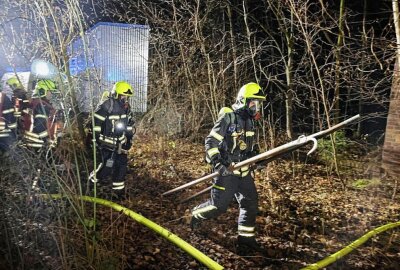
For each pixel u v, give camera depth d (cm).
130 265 356
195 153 838
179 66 1039
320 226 478
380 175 696
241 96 389
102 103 508
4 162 376
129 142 536
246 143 395
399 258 405
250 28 1099
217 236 436
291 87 869
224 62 952
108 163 509
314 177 705
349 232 464
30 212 348
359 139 1001
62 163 403
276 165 759
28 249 339
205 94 948
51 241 342
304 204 555
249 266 378
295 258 397
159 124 970
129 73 1067
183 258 382
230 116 388
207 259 366
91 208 464
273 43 1145
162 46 1035
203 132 1021
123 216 450
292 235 445
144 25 1049
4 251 335
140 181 621
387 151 689
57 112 495
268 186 573
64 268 303
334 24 764
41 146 443
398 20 605
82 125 629
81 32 376
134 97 1059
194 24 866
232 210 516
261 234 447
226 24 1113
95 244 327
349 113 1091
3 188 357
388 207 555
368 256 404
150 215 480
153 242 407
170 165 715
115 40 1052
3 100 528
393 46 639
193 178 653
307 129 1155
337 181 682
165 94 1011
